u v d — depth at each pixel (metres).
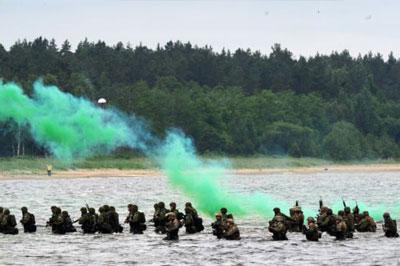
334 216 84.31
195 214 88.50
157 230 88.00
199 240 82.69
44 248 77.31
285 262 69.62
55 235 86.50
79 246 78.62
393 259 71.19
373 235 86.75
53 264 68.50
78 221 90.00
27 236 85.88
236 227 83.44
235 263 69.12
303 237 84.94
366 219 89.81
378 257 72.25
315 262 69.69
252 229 94.50
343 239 83.00
